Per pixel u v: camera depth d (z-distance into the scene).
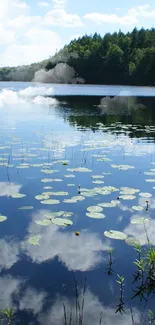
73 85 55.41
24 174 6.48
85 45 68.69
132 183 6.11
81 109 20.50
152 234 4.18
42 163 7.27
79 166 7.16
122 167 7.12
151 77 55.53
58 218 4.50
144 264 3.50
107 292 3.11
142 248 3.84
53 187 5.75
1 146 8.86
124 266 3.50
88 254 3.71
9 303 2.92
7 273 3.32
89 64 59.62
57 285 3.17
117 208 4.98
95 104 24.39
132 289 3.16
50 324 2.70
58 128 12.54
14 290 3.08
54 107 21.50
